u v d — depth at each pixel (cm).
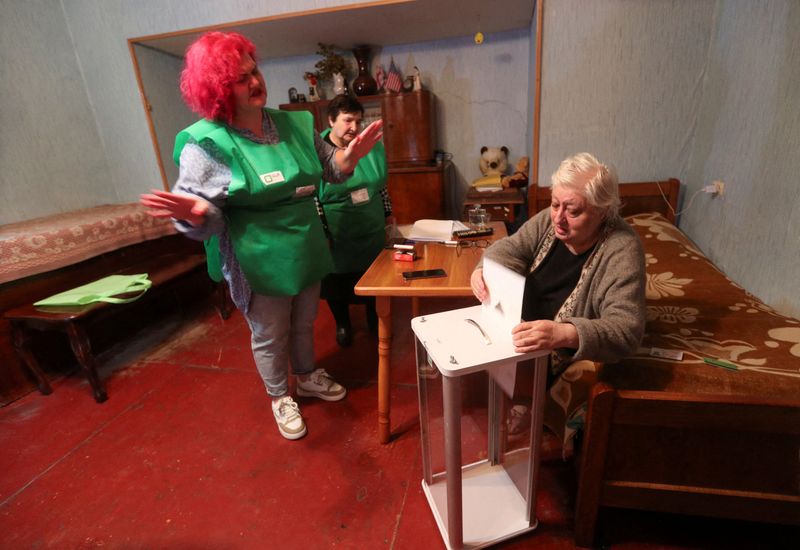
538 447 110
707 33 217
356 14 258
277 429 173
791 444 91
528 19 288
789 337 129
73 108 300
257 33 289
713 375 112
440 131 358
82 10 288
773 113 159
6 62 259
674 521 121
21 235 208
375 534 126
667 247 208
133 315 267
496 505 128
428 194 327
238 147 129
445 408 98
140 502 143
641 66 229
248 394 198
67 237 223
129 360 234
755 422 89
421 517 130
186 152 128
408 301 283
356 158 161
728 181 194
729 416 90
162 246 290
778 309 155
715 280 175
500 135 349
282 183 134
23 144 269
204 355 235
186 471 155
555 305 128
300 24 273
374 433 167
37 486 152
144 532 132
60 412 193
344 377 205
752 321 141
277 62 368
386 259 162
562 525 123
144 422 183
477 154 359
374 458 154
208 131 126
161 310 286
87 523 136
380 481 144
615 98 237
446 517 125
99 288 213
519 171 313
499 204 287
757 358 119
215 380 211
